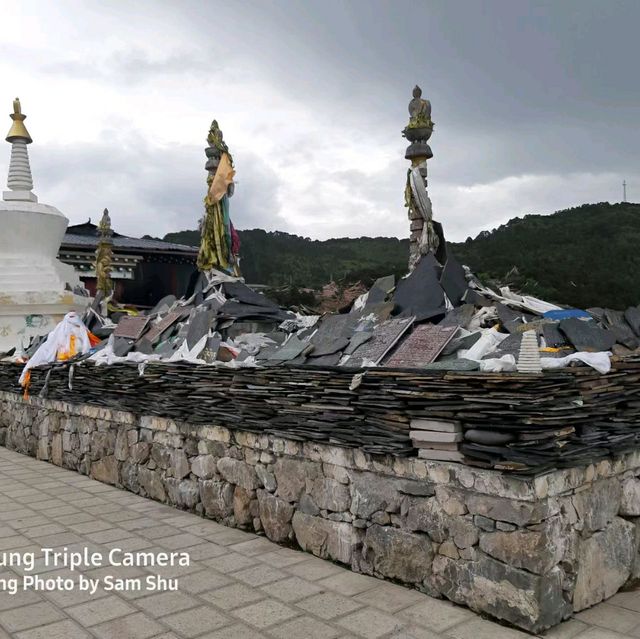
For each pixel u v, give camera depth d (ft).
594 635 14.92
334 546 19.84
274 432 21.66
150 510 26.71
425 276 24.43
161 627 16.01
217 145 35.14
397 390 17.48
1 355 47.55
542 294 46.06
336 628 15.56
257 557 20.63
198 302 34.63
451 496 16.62
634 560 18.26
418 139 26.76
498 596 15.48
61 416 36.50
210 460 25.16
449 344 19.84
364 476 18.95
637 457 18.81
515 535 15.23
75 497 29.12
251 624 15.97
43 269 55.83
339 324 24.14
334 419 19.51
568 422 15.64
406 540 17.67
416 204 26.50
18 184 57.47
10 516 26.17
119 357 30.96
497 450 15.34
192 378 25.22
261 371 22.02
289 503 21.53
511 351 18.56
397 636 15.02
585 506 16.66
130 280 86.89
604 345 19.66
